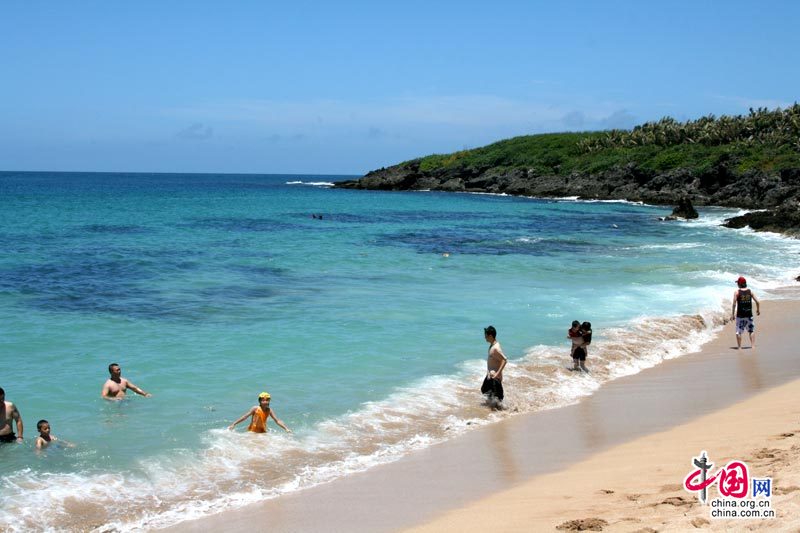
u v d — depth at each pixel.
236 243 35.28
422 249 34.12
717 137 89.38
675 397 12.52
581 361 14.27
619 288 23.11
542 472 8.91
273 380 12.77
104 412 10.97
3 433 9.66
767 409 11.22
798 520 5.79
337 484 8.68
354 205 72.88
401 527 7.30
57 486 8.37
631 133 103.06
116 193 95.56
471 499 8.04
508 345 15.66
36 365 13.38
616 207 71.88
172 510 7.91
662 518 6.57
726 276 25.77
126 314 18.05
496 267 28.08
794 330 18.58
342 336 16.09
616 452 9.55
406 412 11.41
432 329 16.98
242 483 8.68
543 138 113.12
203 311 18.62
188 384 12.45
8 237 35.56
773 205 65.50
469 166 109.56
